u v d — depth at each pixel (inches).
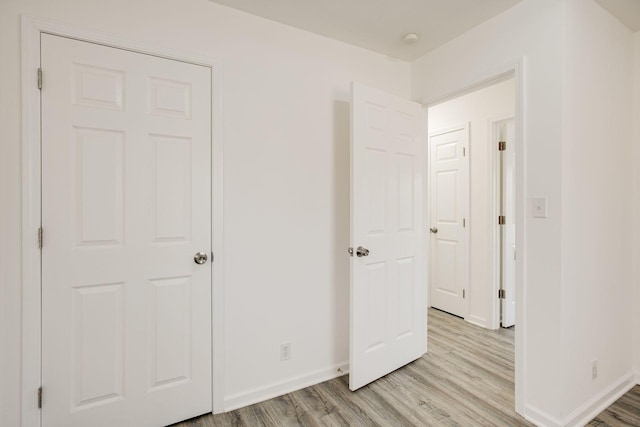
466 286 131.3
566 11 66.0
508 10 75.8
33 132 57.1
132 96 64.5
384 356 88.0
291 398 78.9
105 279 62.7
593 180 72.8
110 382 63.3
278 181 80.5
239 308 75.8
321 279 87.4
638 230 85.0
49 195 58.4
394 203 90.7
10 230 55.9
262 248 78.6
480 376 88.5
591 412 72.4
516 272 72.6
